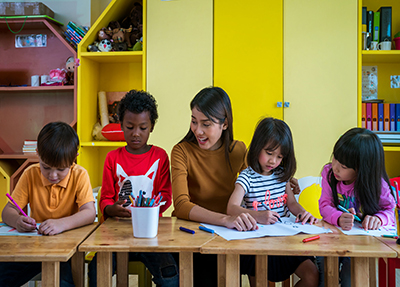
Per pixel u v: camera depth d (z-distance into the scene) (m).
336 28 2.01
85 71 2.24
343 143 1.10
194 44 2.08
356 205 1.15
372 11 2.15
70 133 1.07
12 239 0.88
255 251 0.78
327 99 2.02
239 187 1.14
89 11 2.37
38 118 2.46
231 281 0.80
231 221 0.97
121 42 2.22
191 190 1.25
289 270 1.06
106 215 1.19
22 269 1.03
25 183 1.17
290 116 2.03
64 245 0.82
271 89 2.04
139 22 2.27
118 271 1.04
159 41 2.11
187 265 0.81
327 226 1.01
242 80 2.05
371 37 2.15
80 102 2.17
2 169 2.22
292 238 0.87
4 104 2.48
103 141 2.27
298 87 2.03
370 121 2.14
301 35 2.03
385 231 0.96
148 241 0.84
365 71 2.32
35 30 2.43
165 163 1.37
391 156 2.34
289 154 1.14
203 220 1.03
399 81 2.31
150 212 0.86
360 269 0.79
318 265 1.13
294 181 1.33
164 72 2.10
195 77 2.08
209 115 1.13
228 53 2.06
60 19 2.39
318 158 2.02
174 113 2.10
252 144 1.14
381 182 1.09
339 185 1.20
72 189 1.17
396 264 0.93
